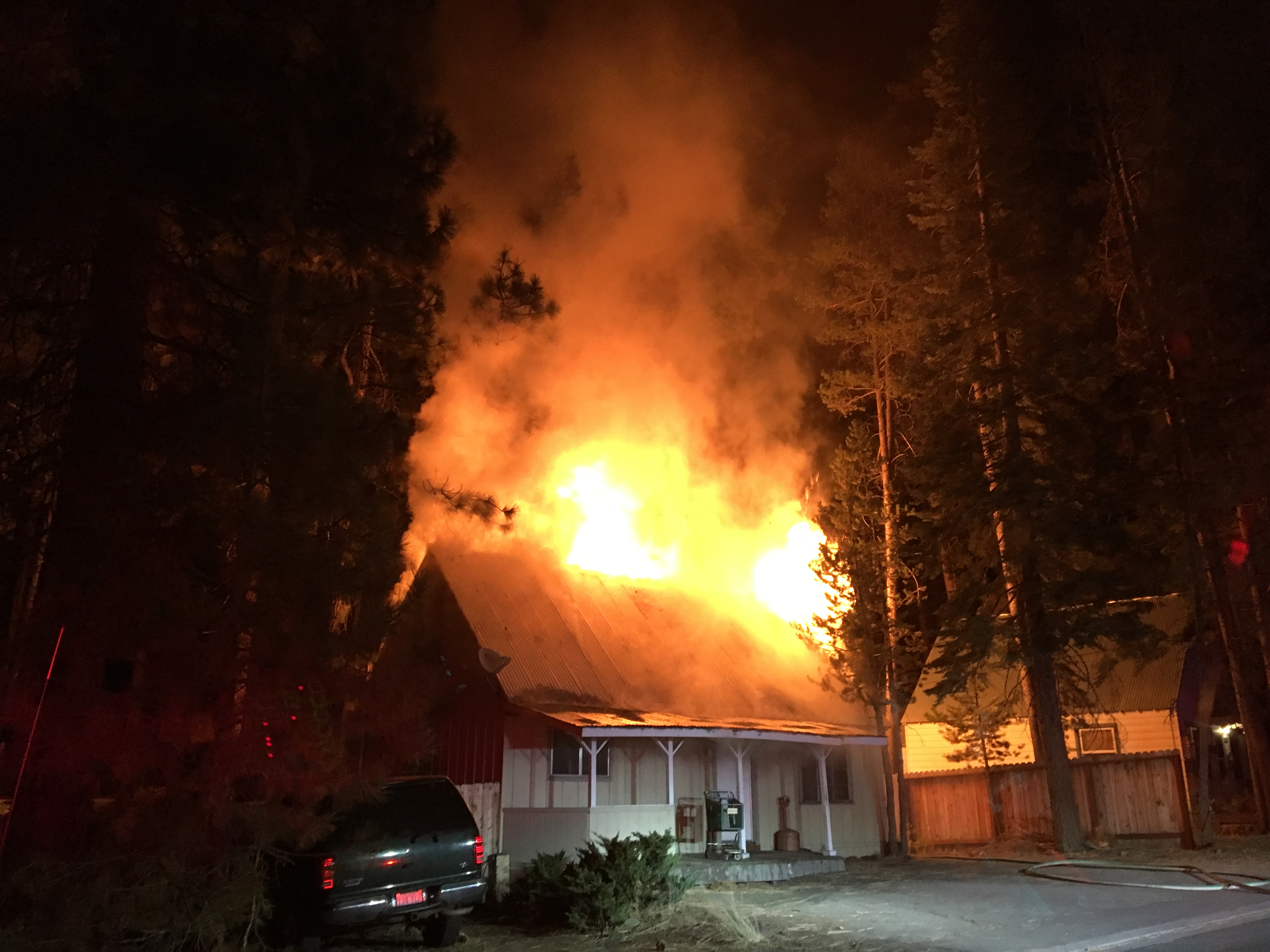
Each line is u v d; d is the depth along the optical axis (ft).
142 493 23.45
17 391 26.45
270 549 23.31
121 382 25.21
